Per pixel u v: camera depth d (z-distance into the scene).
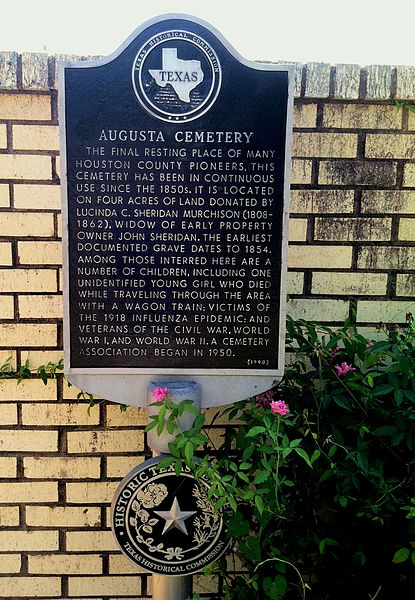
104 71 1.78
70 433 2.24
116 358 1.91
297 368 2.15
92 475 2.27
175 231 1.86
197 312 1.90
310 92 2.10
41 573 2.31
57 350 2.21
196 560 1.97
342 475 1.86
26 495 2.27
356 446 1.97
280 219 1.86
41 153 2.11
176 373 1.93
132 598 2.33
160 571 1.97
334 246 2.20
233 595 2.00
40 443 2.25
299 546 2.00
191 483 1.92
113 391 1.94
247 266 1.88
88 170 1.82
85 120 1.80
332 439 1.92
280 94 1.81
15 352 2.20
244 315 1.91
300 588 1.92
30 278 2.16
